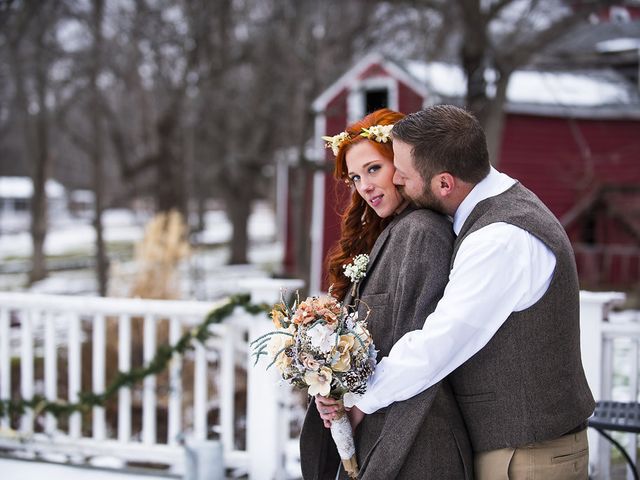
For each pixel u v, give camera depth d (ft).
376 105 46.16
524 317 6.14
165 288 24.72
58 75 49.08
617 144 46.06
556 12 29.17
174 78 53.83
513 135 44.34
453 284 6.11
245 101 59.11
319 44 46.42
